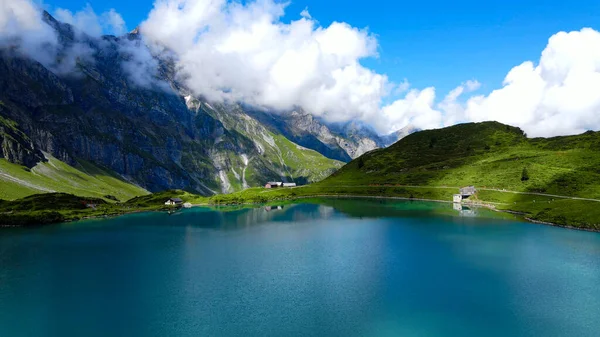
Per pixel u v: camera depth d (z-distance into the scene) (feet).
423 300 273.75
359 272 332.19
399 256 377.71
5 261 382.22
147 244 451.53
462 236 457.68
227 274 332.60
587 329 234.17
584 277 314.96
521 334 229.25
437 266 345.10
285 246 427.74
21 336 232.12
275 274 330.54
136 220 652.07
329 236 474.08
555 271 329.52
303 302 272.51
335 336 227.81
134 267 356.59
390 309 260.42
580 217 511.81
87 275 335.88
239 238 476.54
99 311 263.08
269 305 268.82
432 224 536.42
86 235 513.86
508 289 291.79
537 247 403.54
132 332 235.20
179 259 381.60
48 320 251.19
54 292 297.12
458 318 247.91
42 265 366.63
